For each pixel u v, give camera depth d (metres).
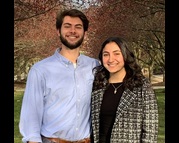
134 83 2.94
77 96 3.05
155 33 8.72
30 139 2.97
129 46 3.02
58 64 3.08
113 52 2.98
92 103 3.10
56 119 3.01
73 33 3.10
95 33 9.09
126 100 2.94
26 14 7.40
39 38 9.89
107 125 3.00
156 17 8.34
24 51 11.56
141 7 7.59
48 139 3.03
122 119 2.93
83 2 8.07
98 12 8.47
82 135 3.07
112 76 3.08
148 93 2.92
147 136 2.88
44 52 11.05
